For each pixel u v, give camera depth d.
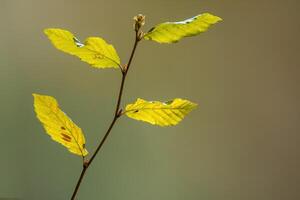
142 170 1.42
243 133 1.47
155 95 1.44
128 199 1.40
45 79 1.41
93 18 1.44
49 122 0.88
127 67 0.87
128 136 1.42
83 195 1.38
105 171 1.39
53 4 1.43
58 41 0.87
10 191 1.35
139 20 0.87
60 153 1.38
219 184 1.45
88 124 1.40
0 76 1.39
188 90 1.46
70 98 1.40
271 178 1.47
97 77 1.42
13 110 1.38
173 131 1.44
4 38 1.41
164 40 0.86
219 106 1.47
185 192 1.43
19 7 1.42
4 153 1.36
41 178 1.37
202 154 1.45
